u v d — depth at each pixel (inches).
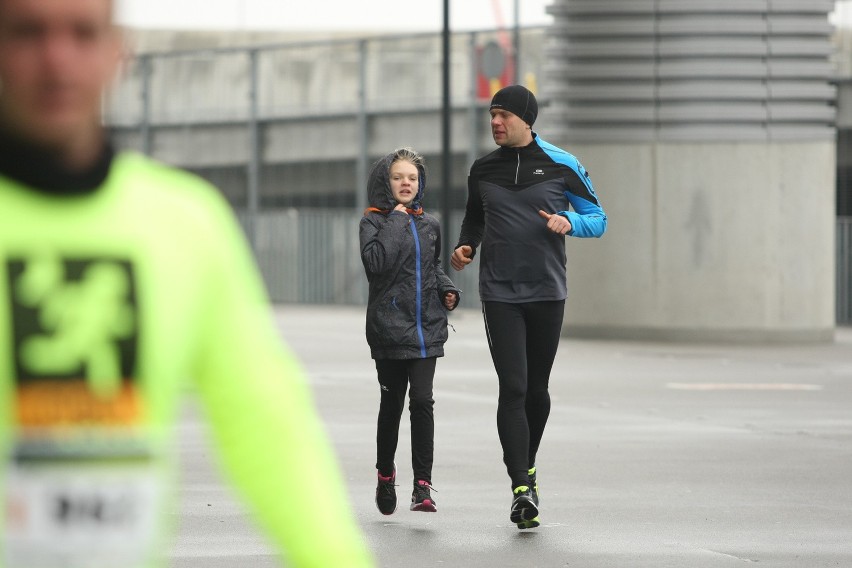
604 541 780.6
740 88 2253.9
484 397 1488.7
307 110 4493.1
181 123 4643.2
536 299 818.2
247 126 4495.6
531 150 832.3
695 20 2252.7
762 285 2265.0
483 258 828.6
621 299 2290.8
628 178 2281.0
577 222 812.0
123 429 212.5
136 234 215.2
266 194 4507.9
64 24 207.6
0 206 210.1
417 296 834.2
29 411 209.0
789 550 757.3
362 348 2158.0
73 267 211.2
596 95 2285.9
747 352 2096.5
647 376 1717.5
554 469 1027.9
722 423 1291.8
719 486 960.9
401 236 834.8
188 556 730.2
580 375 1726.1
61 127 209.9
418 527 819.4
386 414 844.0
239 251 226.5
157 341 215.0
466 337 2416.3
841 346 2226.9
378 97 4426.7
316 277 3870.6
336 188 4365.2
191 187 223.8
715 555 743.7
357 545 226.2
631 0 2263.8
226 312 223.9
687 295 2269.9
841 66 3348.9
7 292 208.7
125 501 212.7
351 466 1038.4
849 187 3378.4
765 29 2258.9
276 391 226.4
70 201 211.9
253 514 227.3
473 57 3801.7
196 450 1104.2
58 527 210.7
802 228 2272.4
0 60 207.8
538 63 3868.1
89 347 210.7
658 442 1167.0
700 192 2263.8
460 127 3973.9
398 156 844.0
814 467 1043.9
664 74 2262.6
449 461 1060.5
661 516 853.2
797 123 2273.6
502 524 829.2
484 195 829.2
